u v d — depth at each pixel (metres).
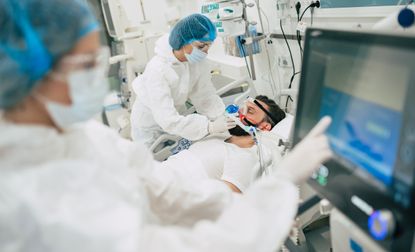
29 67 0.54
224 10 2.21
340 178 0.76
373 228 0.65
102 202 0.56
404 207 0.60
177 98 2.14
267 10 2.48
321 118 0.81
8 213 0.51
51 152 0.60
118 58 2.87
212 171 1.71
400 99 0.59
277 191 0.66
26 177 0.54
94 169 0.60
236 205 0.66
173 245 0.58
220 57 2.57
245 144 1.86
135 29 3.02
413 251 0.61
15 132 0.55
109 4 2.80
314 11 2.04
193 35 1.77
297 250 0.94
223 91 2.26
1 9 0.55
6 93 0.55
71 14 0.59
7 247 0.52
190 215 0.94
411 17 0.77
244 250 0.59
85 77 0.61
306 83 0.83
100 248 0.52
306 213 1.07
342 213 0.78
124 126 3.16
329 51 0.75
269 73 2.71
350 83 0.70
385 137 0.63
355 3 1.75
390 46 0.60
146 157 0.91
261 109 1.88
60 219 0.51
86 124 0.78
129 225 0.55
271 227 0.62
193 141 2.02
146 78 2.00
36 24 0.57
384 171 0.63
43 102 0.60
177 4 3.85
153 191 0.90
